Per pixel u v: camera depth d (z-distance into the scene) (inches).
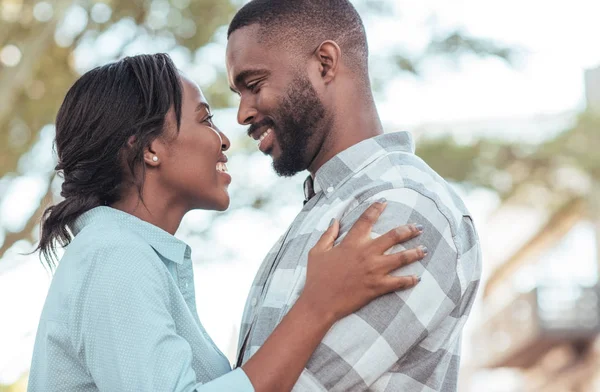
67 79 313.6
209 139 106.7
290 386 91.8
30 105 309.3
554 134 383.9
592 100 426.3
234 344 138.7
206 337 104.6
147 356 90.4
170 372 90.4
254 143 332.2
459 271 98.2
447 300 97.4
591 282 609.0
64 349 93.9
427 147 370.3
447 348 100.0
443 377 99.8
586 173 391.9
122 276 93.1
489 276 860.0
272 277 102.3
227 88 323.6
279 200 335.6
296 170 111.8
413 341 95.4
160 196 105.5
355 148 106.6
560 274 675.4
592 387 625.6
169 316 94.4
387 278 93.1
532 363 713.0
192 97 107.3
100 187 103.7
